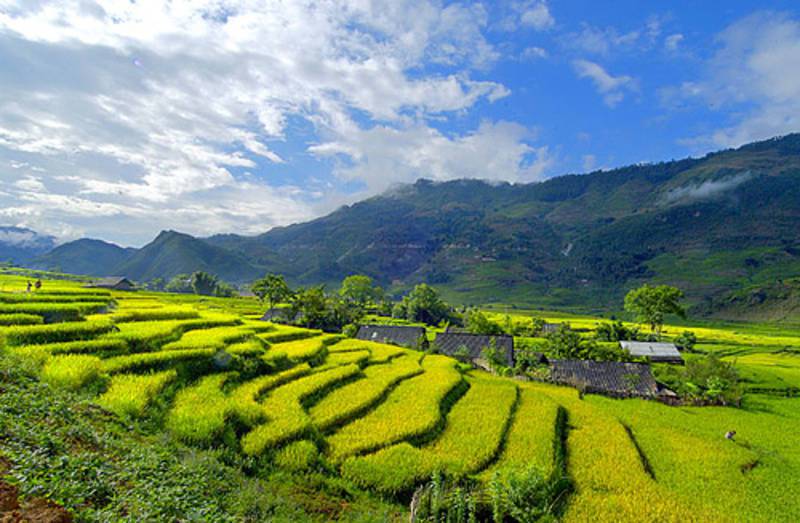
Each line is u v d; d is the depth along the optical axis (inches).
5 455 410.3
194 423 767.1
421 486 734.5
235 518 492.4
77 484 395.5
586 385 2300.7
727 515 872.9
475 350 2878.9
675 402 2207.2
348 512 668.1
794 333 5511.8
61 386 743.1
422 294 5580.7
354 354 1795.0
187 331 1518.2
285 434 826.8
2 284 2635.3
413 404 1211.9
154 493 462.3
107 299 1851.6
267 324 2038.6
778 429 1695.4
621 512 799.1
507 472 780.0
